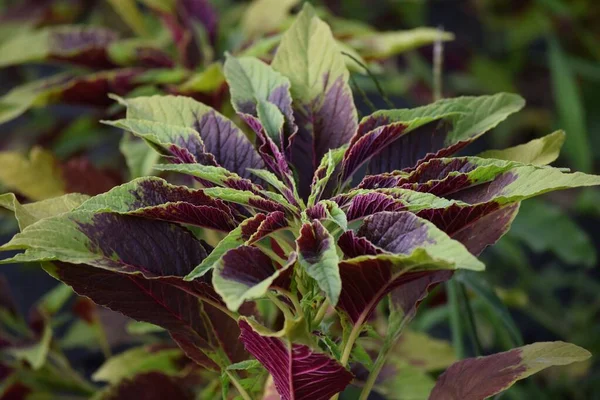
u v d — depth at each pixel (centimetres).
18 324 112
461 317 103
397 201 74
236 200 76
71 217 76
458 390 80
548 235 118
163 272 78
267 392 84
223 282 70
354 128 83
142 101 84
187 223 78
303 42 85
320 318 78
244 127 100
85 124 123
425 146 83
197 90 98
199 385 100
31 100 100
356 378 94
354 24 110
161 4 106
